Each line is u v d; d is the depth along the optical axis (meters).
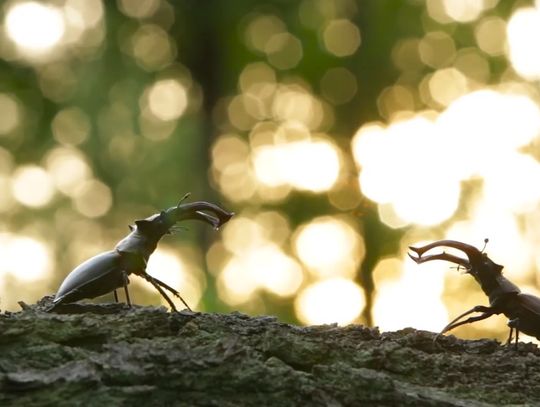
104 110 17.25
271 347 4.53
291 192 18.83
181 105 18.12
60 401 4.03
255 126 18.72
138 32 17.70
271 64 18.50
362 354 4.63
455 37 18.30
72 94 17.45
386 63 18.36
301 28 18.11
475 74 18.66
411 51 18.39
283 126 18.86
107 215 17.61
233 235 18.33
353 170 18.56
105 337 4.49
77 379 4.08
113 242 17.84
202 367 4.23
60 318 4.52
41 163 17.91
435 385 4.61
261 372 4.26
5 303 18.16
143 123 17.23
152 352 4.29
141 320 4.61
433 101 18.50
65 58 17.75
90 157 17.28
